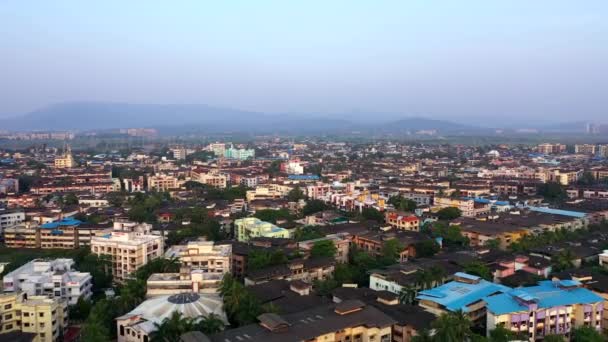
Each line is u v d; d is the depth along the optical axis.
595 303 175.25
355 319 159.25
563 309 171.75
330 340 152.50
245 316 164.75
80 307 195.88
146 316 166.25
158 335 152.50
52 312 175.38
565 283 185.62
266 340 143.25
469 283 192.75
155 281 191.50
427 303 179.12
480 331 172.38
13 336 158.62
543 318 168.88
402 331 163.88
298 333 148.50
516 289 182.75
